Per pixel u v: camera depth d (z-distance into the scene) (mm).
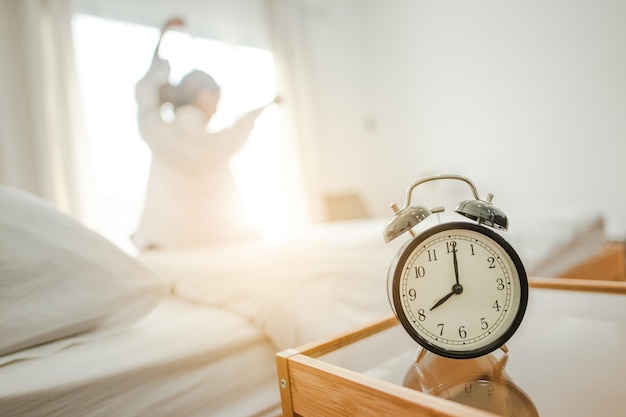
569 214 1402
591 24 2166
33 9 1767
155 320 778
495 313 478
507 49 2508
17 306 576
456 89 2775
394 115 3182
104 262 678
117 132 2062
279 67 2727
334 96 3082
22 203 665
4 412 485
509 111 2521
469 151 2732
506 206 2566
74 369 559
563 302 750
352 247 889
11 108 1735
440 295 479
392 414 366
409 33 3033
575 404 409
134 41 2148
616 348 532
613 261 1506
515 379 455
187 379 645
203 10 2430
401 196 3178
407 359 505
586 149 2221
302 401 472
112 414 564
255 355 735
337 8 3156
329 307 771
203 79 1664
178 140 1550
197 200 1555
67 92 1844
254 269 842
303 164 2793
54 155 1830
